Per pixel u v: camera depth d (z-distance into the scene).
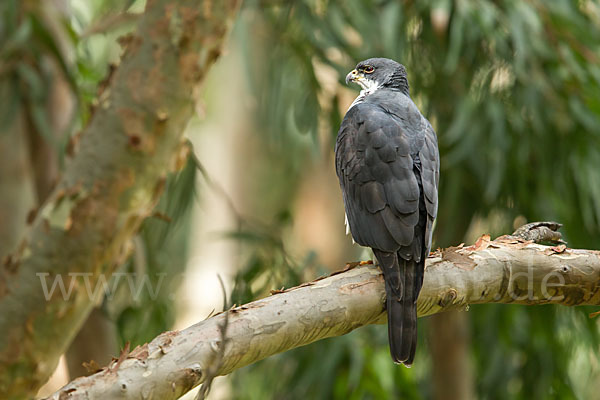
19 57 8.67
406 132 6.68
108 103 5.07
